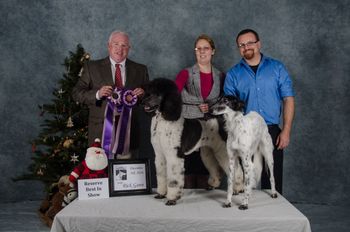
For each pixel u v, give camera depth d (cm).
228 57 439
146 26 442
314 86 436
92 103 303
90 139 317
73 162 379
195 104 319
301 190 445
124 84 320
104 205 216
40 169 383
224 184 381
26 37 445
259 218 189
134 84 322
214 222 190
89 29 445
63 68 447
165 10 440
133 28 443
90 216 194
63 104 386
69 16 445
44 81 448
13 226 354
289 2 432
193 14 438
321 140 439
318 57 434
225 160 254
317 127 439
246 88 291
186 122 243
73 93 323
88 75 321
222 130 255
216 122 255
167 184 229
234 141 218
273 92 290
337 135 437
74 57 394
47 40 446
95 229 195
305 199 445
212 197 237
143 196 239
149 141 427
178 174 227
